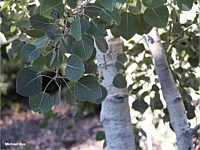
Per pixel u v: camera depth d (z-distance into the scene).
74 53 0.62
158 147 3.13
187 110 1.11
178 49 1.12
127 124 1.00
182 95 1.12
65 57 0.74
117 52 0.96
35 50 0.62
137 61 1.25
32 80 0.61
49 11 0.59
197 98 1.23
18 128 4.67
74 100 0.65
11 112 5.12
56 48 0.62
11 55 1.15
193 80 1.14
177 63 1.16
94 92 0.61
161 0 0.62
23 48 0.63
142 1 0.63
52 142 4.36
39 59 0.70
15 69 4.88
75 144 4.34
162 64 0.92
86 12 0.62
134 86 1.25
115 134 0.99
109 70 0.96
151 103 1.13
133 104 1.15
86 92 0.61
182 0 0.64
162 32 1.07
